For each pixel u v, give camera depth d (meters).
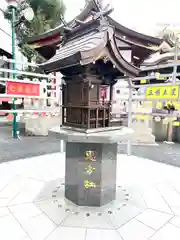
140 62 5.41
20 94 4.45
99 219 2.21
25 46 7.57
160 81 7.05
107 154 2.46
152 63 7.05
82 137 2.06
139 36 4.46
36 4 7.89
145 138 6.68
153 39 4.61
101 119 2.40
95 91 2.28
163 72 7.39
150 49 4.82
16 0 6.98
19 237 1.88
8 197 2.69
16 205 2.48
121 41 4.47
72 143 2.50
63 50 2.48
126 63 2.22
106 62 2.17
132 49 4.93
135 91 5.93
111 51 2.03
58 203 2.54
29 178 3.39
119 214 2.32
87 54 1.82
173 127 7.31
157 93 4.55
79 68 2.18
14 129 7.22
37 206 2.46
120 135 2.17
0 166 4.05
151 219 2.23
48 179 3.37
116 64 2.15
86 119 2.22
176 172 3.87
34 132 7.82
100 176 2.42
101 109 2.38
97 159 2.39
